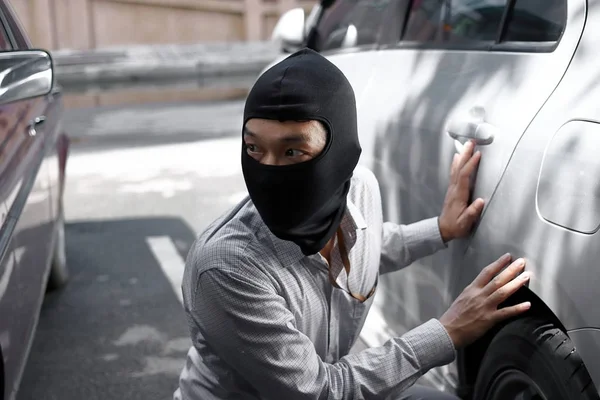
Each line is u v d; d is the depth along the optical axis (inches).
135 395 130.6
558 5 83.4
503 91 84.9
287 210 62.8
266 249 67.4
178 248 203.6
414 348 70.3
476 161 84.4
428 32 109.9
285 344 67.3
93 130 376.8
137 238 212.4
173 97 490.3
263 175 62.1
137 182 273.0
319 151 61.7
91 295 173.9
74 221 230.7
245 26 544.1
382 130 109.8
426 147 97.5
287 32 171.5
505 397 81.8
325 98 61.1
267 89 61.2
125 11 515.8
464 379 92.9
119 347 148.3
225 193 254.5
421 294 103.7
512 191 78.8
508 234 78.7
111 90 442.0
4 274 94.1
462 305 73.5
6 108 120.6
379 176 111.6
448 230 84.9
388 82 114.1
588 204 68.4
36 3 489.7
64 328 157.5
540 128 76.9
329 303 72.0
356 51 134.6
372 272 76.0
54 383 135.6
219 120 395.2
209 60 455.8
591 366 68.2
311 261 68.8
